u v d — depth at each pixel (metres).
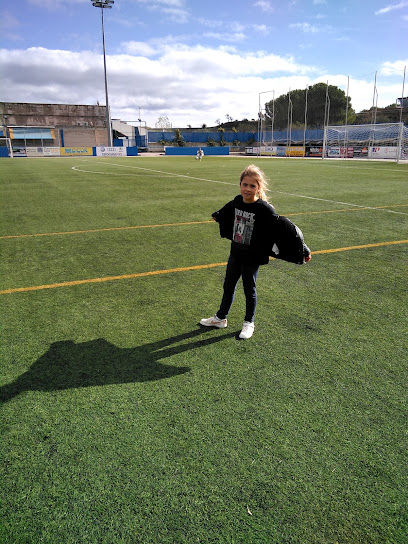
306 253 3.07
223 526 1.70
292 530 1.69
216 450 2.10
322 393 2.58
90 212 9.21
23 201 10.97
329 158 44.59
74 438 2.18
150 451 2.09
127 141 66.44
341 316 3.71
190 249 6.04
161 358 2.99
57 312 3.79
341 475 1.96
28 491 1.86
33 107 60.12
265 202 3.04
